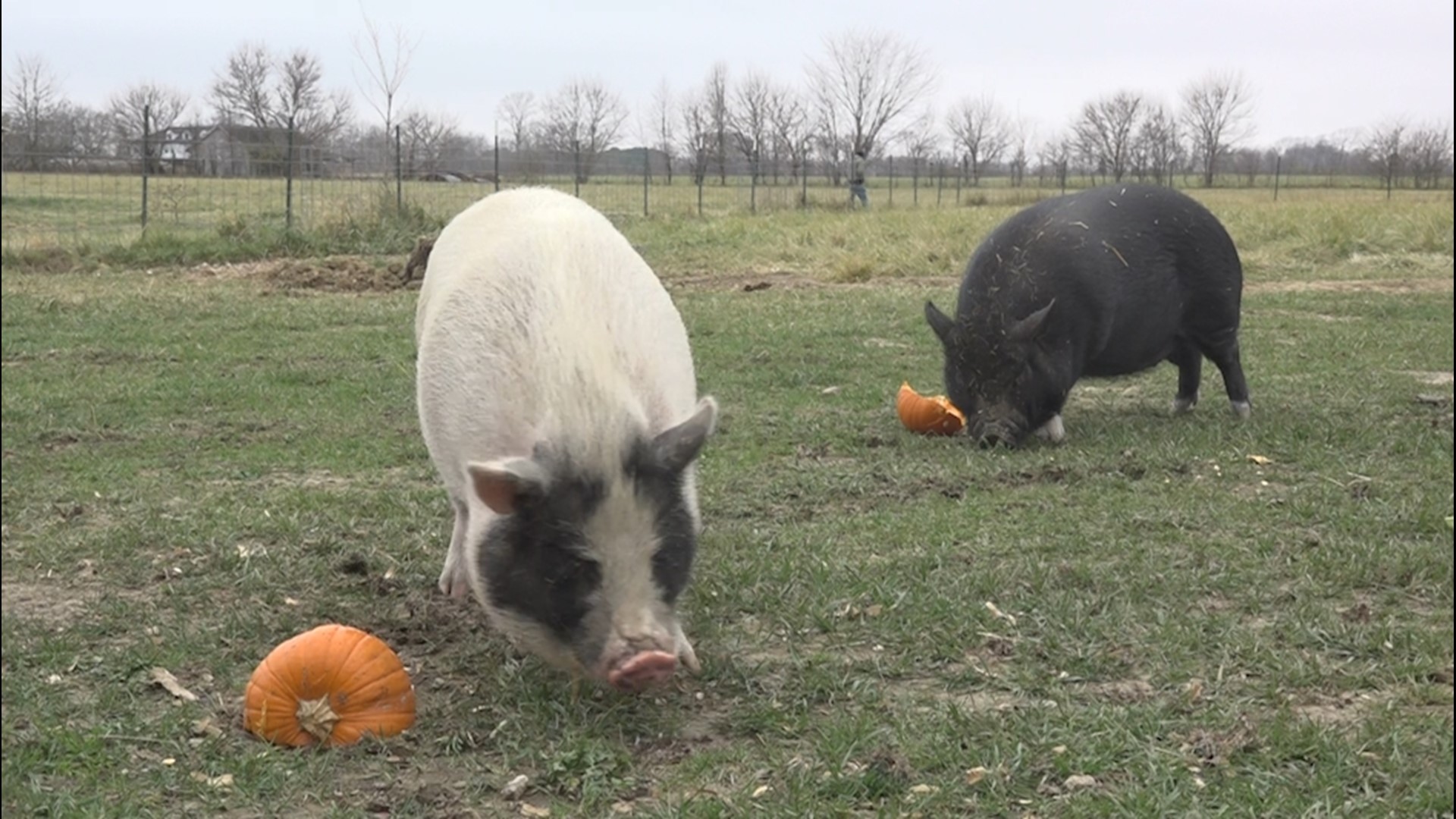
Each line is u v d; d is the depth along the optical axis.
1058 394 4.05
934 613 2.62
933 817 1.95
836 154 27.12
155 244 9.95
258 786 2.02
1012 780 2.03
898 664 2.43
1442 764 2.06
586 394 2.12
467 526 2.55
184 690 2.33
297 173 14.77
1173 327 4.39
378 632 2.60
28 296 7.41
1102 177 30.97
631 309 2.39
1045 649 2.48
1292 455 3.84
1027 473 3.68
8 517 3.28
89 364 5.44
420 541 3.10
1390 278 9.52
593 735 2.17
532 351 2.25
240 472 3.74
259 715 2.16
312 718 2.15
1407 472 3.67
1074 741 2.12
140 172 19.09
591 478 2.03
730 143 30.80
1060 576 2.83
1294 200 17.89
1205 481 3.61
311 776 2.05
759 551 3.01
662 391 2.32
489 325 2.34
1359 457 3.82
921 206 17.70
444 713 2.25
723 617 2.65
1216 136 32.97
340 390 4.91
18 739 2.14
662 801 1.99
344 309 7.12
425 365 2.46
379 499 3.42
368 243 10.61
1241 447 3.93
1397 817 1.93
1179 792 1.98
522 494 2.01
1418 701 2.29
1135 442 4.02
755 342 6.18
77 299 7.38
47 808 1.95
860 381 5.21
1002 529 3.17
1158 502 3.39
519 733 2.16
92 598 2.77
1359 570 2.83
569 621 2.04
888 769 2.04
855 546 3.06
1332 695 2.32
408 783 2.05
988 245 4.20
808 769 2.06
